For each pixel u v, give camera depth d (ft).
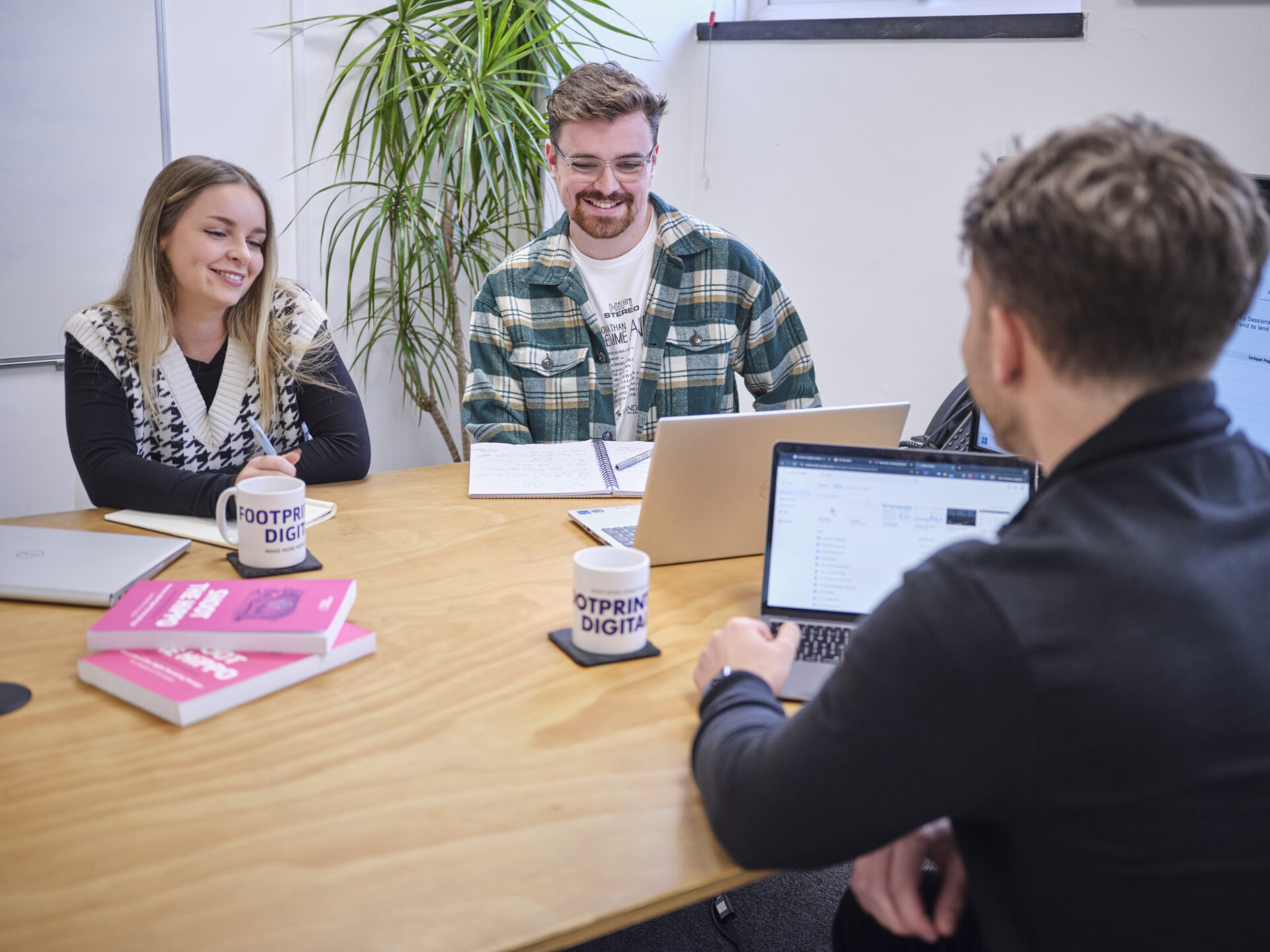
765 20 11.09
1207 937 2.24
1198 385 2.32
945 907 3.01
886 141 9.84
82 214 9.22
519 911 2.51
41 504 9.52
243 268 6.13
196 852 2.68
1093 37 8.26
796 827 2.43
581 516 5.36
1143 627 2.16
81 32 8.91
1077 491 2.33
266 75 10.05
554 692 3.61
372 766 3.11
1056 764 2.19
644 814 2.93
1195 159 2.26
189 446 6.38
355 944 2.38
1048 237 2.23
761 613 4.13
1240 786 2.19
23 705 3.37
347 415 6.38
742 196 11.32
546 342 7.13
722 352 7.30
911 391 10.05
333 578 4.54
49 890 2.52
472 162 10.57
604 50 10.64
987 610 2.22
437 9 10.14
